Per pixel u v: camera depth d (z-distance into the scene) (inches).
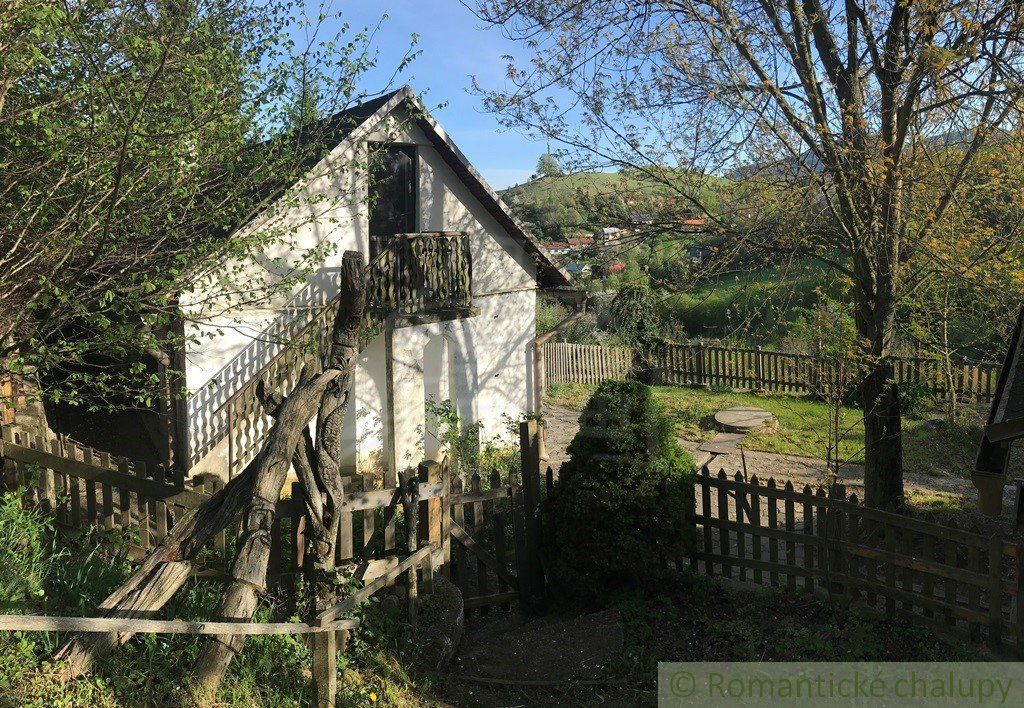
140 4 310.3
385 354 577.9
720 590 327.0
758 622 297.0
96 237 302.5
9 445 312.8
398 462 585.6
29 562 243.8
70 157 279.7
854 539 303.1
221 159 346.3
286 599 259.3
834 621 293.1
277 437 243.8
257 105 359.3
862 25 363.3
